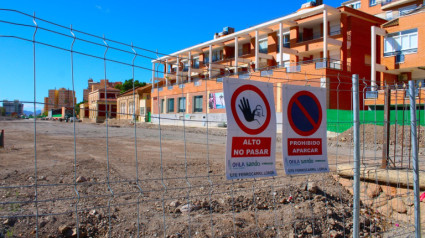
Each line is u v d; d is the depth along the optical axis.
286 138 3.67
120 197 5.81
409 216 5.61
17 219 4.14
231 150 3.26
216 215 5.07
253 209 5.49
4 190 5.55
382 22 33.28
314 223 5.04
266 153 3.51
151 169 8.89
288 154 3.68
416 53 27.11
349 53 30.83
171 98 36.69
